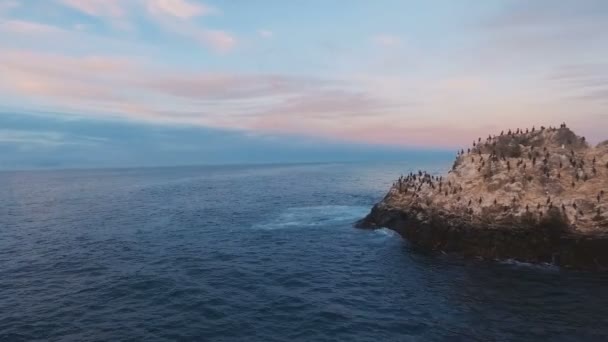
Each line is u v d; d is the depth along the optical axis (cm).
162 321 2797
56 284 3600
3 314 2930
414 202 5244
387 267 4019
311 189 12612
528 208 4162
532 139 5319
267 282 3634
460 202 4656
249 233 5794
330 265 4138
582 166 4488
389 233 5328
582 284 3369
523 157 4962
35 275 3869
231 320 2809
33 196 11938
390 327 2684
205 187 14725
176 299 3209
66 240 5434
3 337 2566
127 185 16638
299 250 4756
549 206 4072
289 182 16325
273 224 6475
